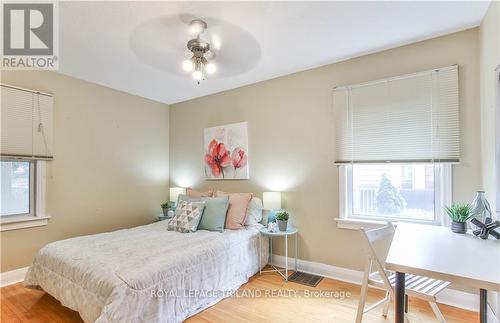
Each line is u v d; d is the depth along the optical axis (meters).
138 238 2.54
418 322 1.98
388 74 2.54
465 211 1.76
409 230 1.82
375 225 2.56
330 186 2.86
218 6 1.84
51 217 2.95
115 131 3.63
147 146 4.06
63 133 3.07
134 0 1.77
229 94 3.70
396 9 1.90
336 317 2.08
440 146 2.26
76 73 3.06
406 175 2.52
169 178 4.38
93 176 3.37
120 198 3.67
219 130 3.79
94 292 1.71
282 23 2.06
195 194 3.50
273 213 3.18
